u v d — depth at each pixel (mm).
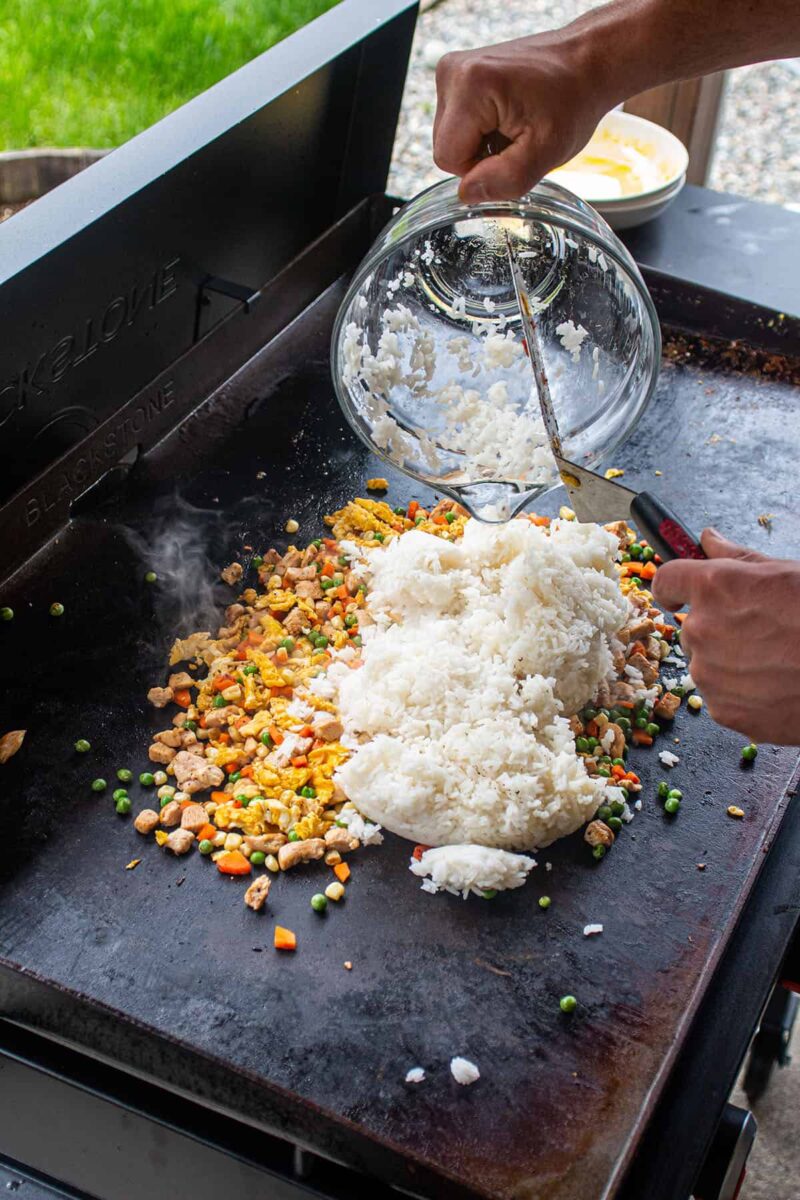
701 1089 1112
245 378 1831
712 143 2381
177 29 1738
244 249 1729
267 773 1310
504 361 1434
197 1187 1179
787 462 1747
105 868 1240
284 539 1610
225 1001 1132
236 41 1820
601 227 1278
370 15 1783
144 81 1689
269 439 1745
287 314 1908
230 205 1634
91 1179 1217
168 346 1650
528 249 1386
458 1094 1076
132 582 1528
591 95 1236
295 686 1418
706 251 1974
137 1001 1126
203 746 1359
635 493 1240
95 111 1614
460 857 1223
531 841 1270
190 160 1475
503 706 1332
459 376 1452
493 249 1401
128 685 1416
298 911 1213
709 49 1288
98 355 1498
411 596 1454
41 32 1588
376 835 1271
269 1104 1084
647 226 2025
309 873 1247
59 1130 1213
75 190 1382
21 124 1549
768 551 1614
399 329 1423
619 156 2100
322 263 1946
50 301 1344
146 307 1551
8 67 1546
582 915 1225
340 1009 1134
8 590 1499
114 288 1457
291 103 1658
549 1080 1091
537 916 1221
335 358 1332
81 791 1308
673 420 1810
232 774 1329
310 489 1680
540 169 1196
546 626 1352
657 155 2088
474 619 1405
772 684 1109
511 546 1458
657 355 1344
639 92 1305
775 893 1269
